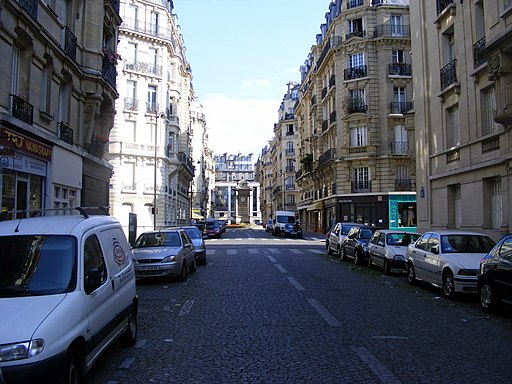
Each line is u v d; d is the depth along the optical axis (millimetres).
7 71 13219
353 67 42156
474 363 5879
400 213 40219
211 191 125438
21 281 4988
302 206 66375
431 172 21562
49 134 15961
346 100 41875
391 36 40688
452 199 19922
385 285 13141
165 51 45469
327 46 46344
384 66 41000
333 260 21219
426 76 22031
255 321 8328
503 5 15586
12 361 3943
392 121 40688
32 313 4367
